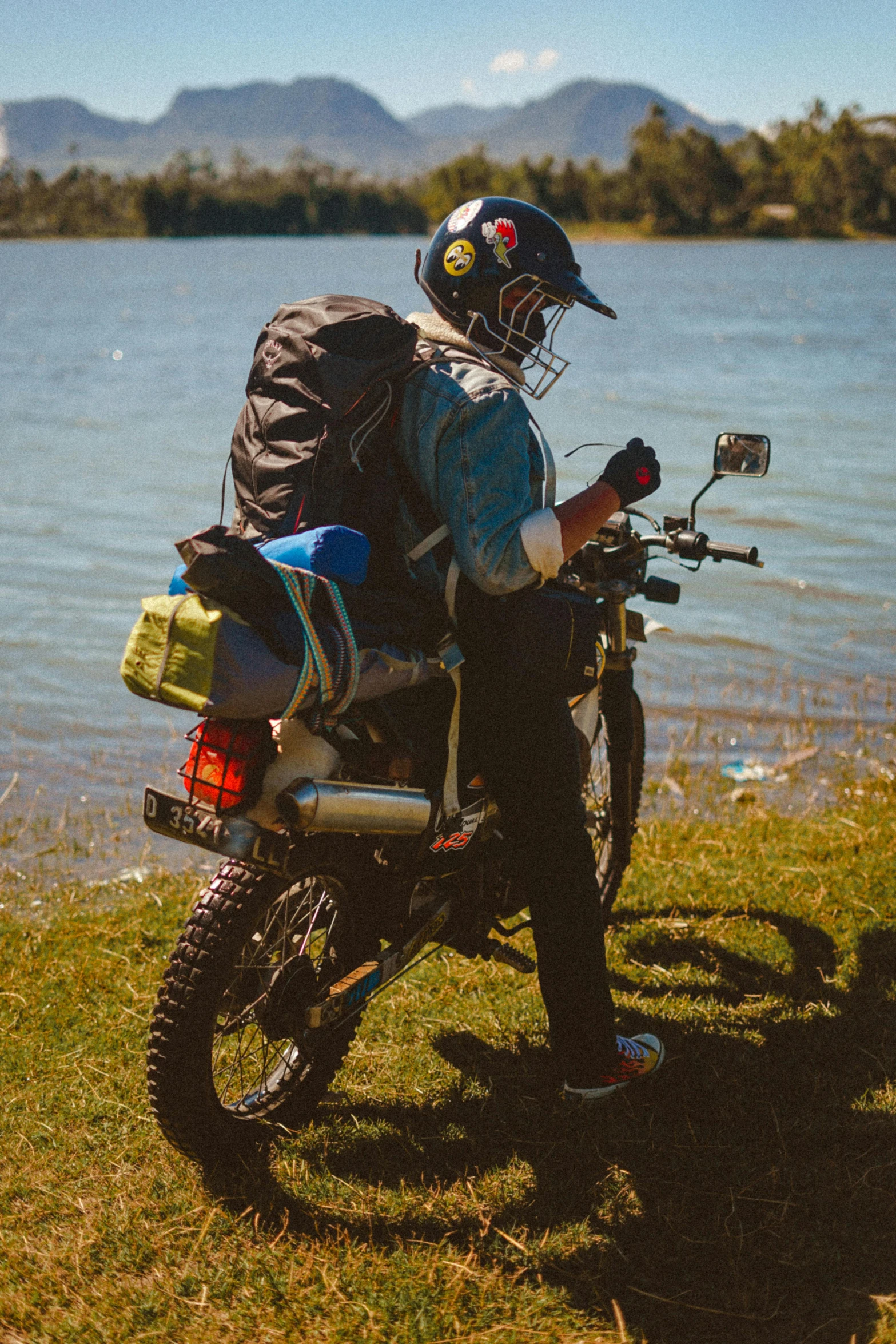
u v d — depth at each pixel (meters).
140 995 3.83
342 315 2.74
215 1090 2.89
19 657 7.97
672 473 13.56
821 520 11.41
